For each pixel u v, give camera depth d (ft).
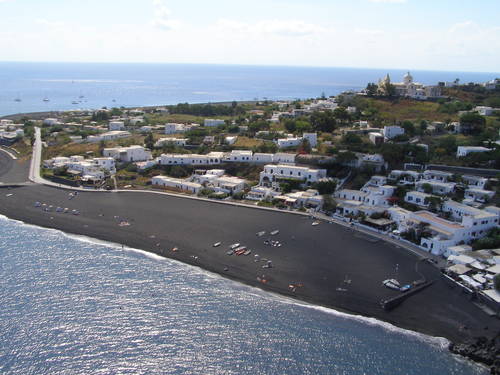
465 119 628.28
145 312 271.28
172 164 597.11
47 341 242.78
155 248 364.38
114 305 278.05
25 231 403.95
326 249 359.87
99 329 254.06
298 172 515.91
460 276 301.43
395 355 237.25
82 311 270.87
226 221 424.46
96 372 221.46
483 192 423.64
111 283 305.32
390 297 287.69
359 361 232.53
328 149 578.66
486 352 236.02
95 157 643.45
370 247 363.97
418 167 507.71
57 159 636.07
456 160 508.94
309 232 396.57
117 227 409.49
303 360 232.94
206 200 490.49
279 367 228.02
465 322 263.29
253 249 360.07
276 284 305.32
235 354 236.43
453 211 401.70
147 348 239.71
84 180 549.54
